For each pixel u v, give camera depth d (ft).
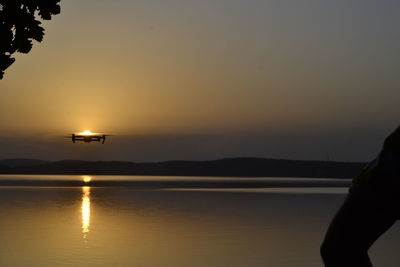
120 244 65.36
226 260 54.44
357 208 5.31
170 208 131.64
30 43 7.29
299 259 54.95
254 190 270.46
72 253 58.18
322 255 5.42
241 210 125.80
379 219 5.23
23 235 74.38
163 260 54.13
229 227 86.74
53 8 7.30
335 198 184.75
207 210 125.18
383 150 5.32
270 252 59.47
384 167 5.22
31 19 7.25
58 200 164.25
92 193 220.23
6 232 77.87
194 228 84.48
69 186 325.21
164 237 72.59
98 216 106.42
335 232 5.37
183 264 51.98
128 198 180.24
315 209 129.80
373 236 5.28
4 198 174.09
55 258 54.95
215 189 284.61
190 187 321.93
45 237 72.23
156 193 224.94
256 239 70.90
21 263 52.13
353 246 5.27
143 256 56.54
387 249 59.98
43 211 118.21
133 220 97.91
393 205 5.17
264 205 145.28
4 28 7.16
